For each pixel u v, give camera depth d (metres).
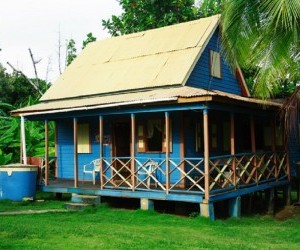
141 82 17.25
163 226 12.13
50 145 23.91
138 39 21.22
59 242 9.55
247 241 10.63
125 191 14.76
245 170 15.27
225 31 13.64
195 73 17.41
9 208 14.84
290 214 16.39
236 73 20.23
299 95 14.62
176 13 28.11
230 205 14.65
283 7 11.90
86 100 17.88
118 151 18.48
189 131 16.56
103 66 20.48
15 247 8.95
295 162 19.64
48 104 19.02
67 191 16.30
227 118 18.47
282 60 13.75
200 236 10.92
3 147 23.20
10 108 30.77
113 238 10.05
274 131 17.80
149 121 17.20
